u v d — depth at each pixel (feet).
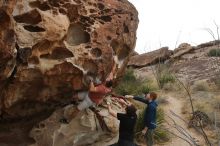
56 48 21.45
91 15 24.12
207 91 40.83
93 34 23.47
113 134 24.30
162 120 30.58
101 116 23.80
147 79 46.78
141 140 27.48
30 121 23.25
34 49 20.29
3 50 17.46
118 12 26.61
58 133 22.31
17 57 19.67
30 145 21.94
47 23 20.76
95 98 22.31
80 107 22.31
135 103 34.65
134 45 29.07
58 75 21.67
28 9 20.47
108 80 23.31
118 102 27.22
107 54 23.61
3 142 21.61
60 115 23.08
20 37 19.76
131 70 46.55
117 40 25.20
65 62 21.58
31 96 21.79
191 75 48.78
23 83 20.62
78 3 23.53
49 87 21.98
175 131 30.09
